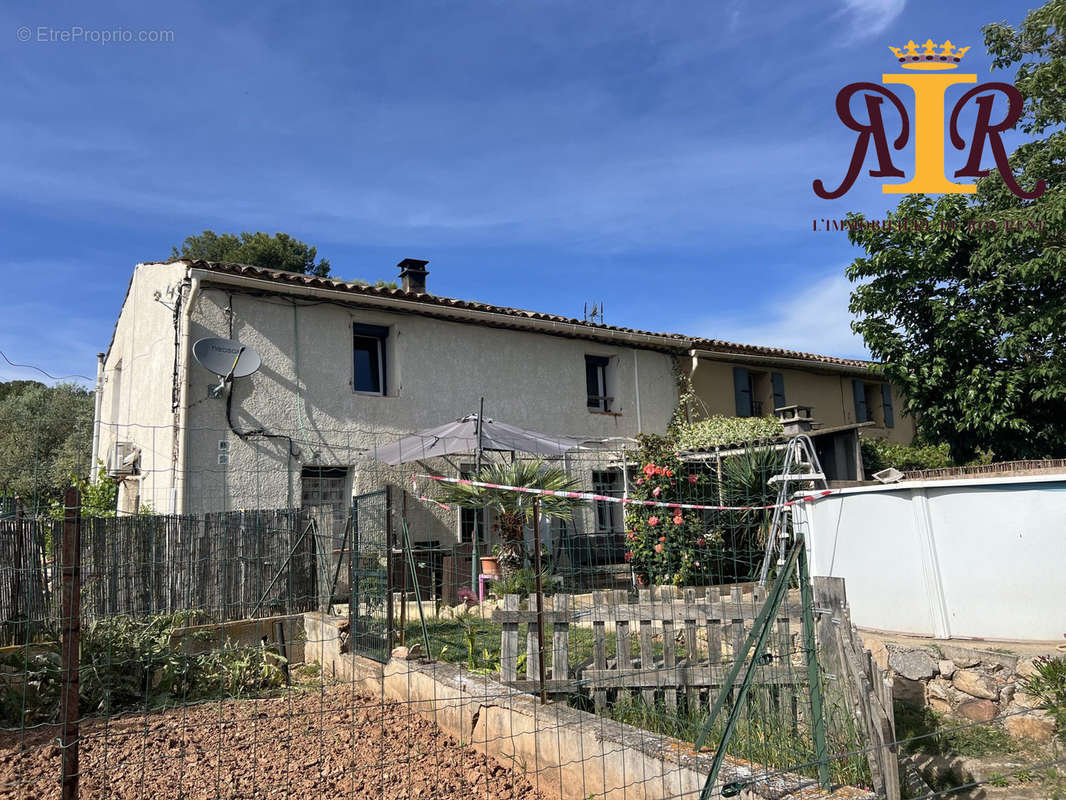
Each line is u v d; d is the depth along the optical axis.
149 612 7.71
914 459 15.19
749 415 17.41
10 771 4.94
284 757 5.31
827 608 5.22
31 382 25.67
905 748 5.34
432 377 12.84
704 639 6.79
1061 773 4.66
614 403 15.34
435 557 11.79
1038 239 10.90
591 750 4.57
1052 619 5.82
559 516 10.72
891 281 12.57
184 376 10.32
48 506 8.22
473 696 5.65
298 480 11.12
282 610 8.70
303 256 37.66
